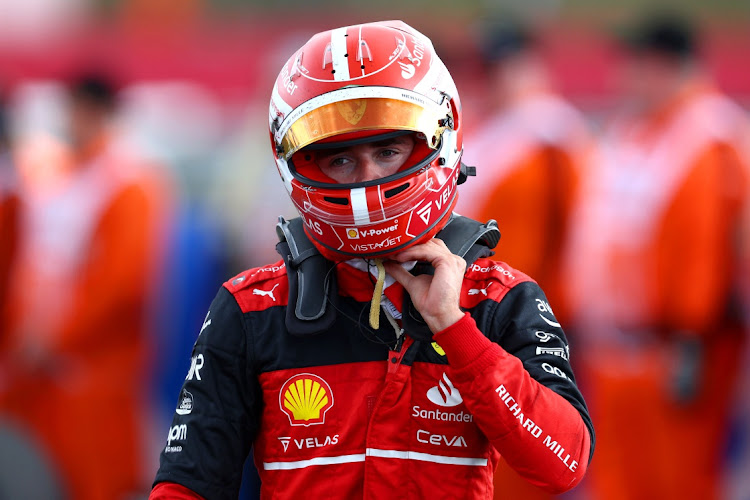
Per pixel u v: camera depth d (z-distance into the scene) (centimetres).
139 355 1636
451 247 714
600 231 1527
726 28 2952
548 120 1510
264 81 1625
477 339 658
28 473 1538
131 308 1614
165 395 1677
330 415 689
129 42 2397
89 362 1609
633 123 1559
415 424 683
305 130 684
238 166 1616
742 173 1425
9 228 1634
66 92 1644
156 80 2391
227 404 700
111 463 1628
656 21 1481
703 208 1411
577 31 2580
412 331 680
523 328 695
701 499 1457
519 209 1481
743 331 1434
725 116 1461
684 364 1430
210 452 691
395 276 693
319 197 691
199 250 1636
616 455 1490
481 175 1514
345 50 692
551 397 664
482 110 1598
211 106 2338
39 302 1622
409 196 686
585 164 1540
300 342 698
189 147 2161
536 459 654
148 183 1627
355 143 686
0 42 2198
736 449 1477
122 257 1591
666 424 1455
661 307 1439
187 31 2569
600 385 1502
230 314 709
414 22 1931
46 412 1617
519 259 1484
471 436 684
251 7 2878
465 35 1645
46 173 1670
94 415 1616
